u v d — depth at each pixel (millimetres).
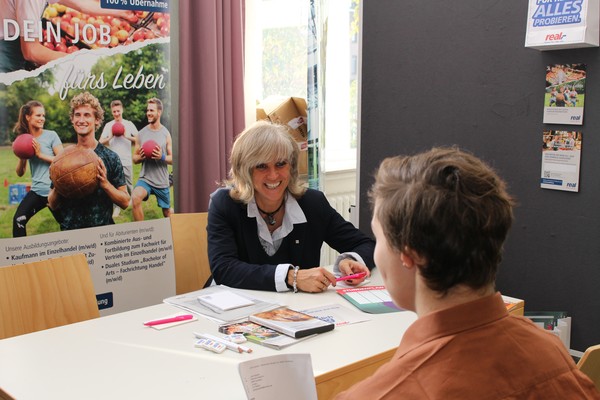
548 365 842
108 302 2926
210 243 2318
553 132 2568
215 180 3504
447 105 2895
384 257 933
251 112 3895
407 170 901
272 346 1603
